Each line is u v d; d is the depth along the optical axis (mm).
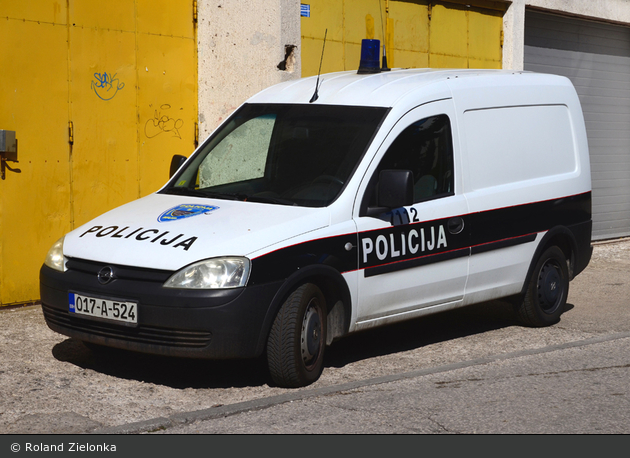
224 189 5531
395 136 5367
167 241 4676
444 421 4246
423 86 5684
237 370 5277
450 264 5633
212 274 4473
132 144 7801
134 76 7777
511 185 6172
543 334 6457
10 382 4934
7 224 6969
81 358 5500
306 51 9211
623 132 13375
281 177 5371
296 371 4750
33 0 7016
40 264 7211
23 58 6980
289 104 5855
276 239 4672
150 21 7855
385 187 4965
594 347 5891
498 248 6008
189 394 4777
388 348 5965
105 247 4777
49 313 5020
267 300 4570
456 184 5723
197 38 8234
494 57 11648
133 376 5117
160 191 5773
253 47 8539
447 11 10883
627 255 11320
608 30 13047
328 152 5355
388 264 5215
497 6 11539
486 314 7211
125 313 4562
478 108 5988
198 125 8320
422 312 5555
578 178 6832
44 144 7160
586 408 4473
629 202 13469
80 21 7344
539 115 6527
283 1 8672
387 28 10117
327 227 4898
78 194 7426
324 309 4980
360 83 5852
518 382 4969
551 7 11867
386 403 4539
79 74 7367
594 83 12883
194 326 4438
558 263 6703
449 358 5695
